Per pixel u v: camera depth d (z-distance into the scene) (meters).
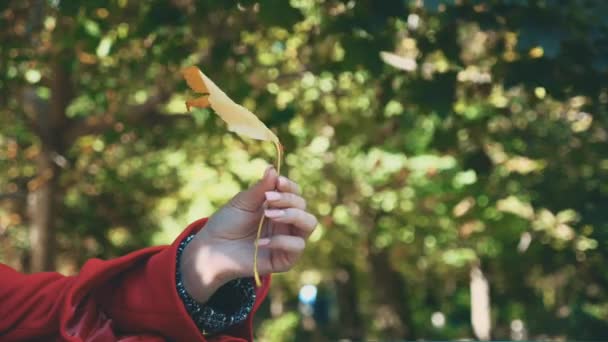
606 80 7.96
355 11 7.88
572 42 7.68
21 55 11.09
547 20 6.79
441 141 11.67
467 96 10.80
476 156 11.45
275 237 1.78
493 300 32.25
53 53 11.27
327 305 47.00
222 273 1.81
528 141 13.52
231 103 1.68
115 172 19.41
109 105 13.30
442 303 42.28
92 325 1.86
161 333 1.86
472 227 19.02
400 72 9.91
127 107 13.70
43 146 15.23
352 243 26.08
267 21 7.86
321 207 21.92
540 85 7.91
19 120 15.74
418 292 38.72
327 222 22.12
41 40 11.74
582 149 12.83
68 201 19.69
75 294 1.84
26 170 19.27
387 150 19.81
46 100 15.04
